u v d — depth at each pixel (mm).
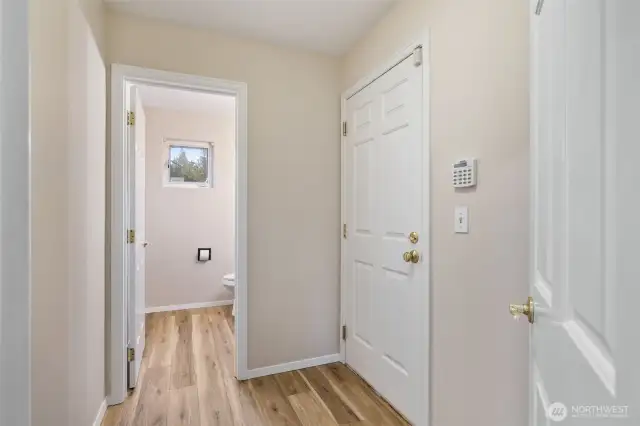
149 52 2035
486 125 1334
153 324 3346
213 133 4047
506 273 1244
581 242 521
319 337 2500
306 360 2451
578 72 537
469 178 1393
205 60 2172
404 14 1842
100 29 1791
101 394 1793
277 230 2375
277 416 1834
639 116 356
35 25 1025
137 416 1823
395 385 1900
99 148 1754
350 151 2441
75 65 1366
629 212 375
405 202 1837
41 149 1071
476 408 1369
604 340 433
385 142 2023
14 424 437
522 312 867
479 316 1362
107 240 1930
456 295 1481
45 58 1092
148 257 3760
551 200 695
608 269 425
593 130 476
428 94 1649
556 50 664
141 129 2527
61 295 1226
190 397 2020
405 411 1808
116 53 1960
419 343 1703
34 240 1030
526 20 1178
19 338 444
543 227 767
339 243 2568
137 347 2242
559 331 625
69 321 1300
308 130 2471
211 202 4043
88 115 1546
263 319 2324
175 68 2096
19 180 447
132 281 2109
